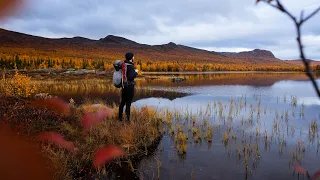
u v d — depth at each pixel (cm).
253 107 1427
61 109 900
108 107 1095
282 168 546
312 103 1627
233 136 780
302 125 958
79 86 2923
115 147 590
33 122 664
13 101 903
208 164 565
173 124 927
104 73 5416
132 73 796
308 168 545
